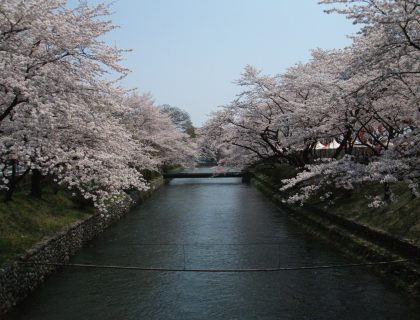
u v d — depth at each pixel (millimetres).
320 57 23828
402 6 8906
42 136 10414
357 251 12656
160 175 45594
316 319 9141
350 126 15875
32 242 11586
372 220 13328
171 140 43594
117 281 11766
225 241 16469
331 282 11203
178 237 17406
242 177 48500
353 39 14594
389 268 10758
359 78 13203
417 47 9273
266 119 25547
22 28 9977
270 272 12289
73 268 12852
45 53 10938
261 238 16781
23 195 15812
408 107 12281
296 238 16547
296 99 23344
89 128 11578
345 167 11406
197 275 12258
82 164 11281
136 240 16844
